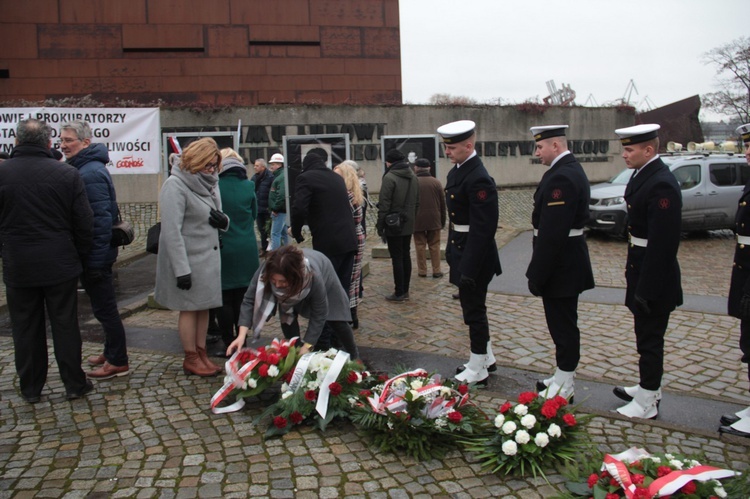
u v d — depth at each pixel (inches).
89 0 658.8
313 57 718.5
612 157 787.4
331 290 162.7
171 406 161.9
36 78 653.9
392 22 738.8
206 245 178.2
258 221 439.5
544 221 157.4
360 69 732.0
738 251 154.3
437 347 220.1
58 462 132.2
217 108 592.4
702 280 339.3
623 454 121.3
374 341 226.8
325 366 151.8
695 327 244.1
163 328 242.2
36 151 157.5
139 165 404.5
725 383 187.3
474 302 178.7
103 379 181.3
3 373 187.8
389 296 290.8
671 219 148.6
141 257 412.5
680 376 193.0
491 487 124.7
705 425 158.1
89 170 171.2
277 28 706.2
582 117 765.9
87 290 178.4
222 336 204.2
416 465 132.7
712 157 499.2
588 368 199.5
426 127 672.4
